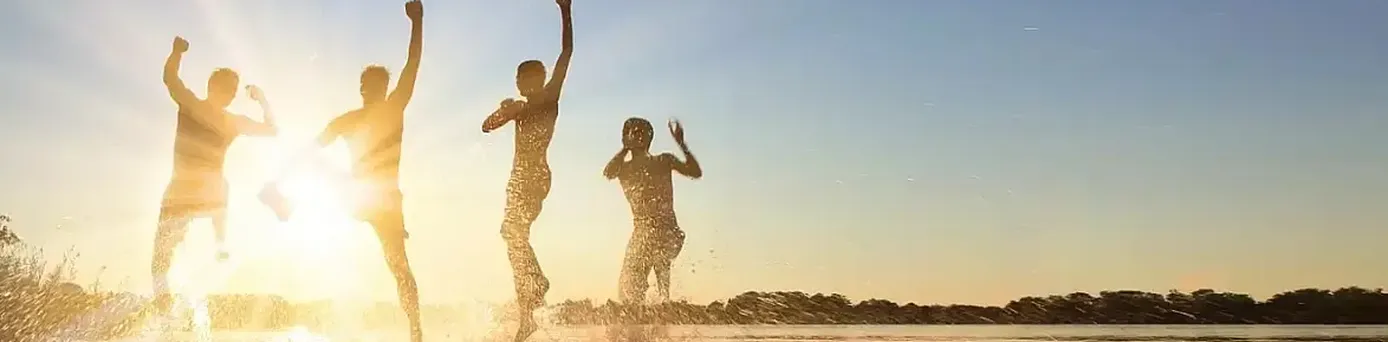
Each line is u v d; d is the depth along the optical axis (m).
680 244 9.77
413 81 9.30
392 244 9.07
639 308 9.54
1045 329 12.66
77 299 8.85
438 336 9.30
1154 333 12.05
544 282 9.23
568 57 9.67
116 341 8.70
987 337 10.97
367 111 9.16
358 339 9.06
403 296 9.02
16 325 8.61
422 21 9.47
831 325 12.15
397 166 9.16
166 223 9.30
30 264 8.86
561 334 9.31
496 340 9.17
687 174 9.90
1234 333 12.02
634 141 9.88
